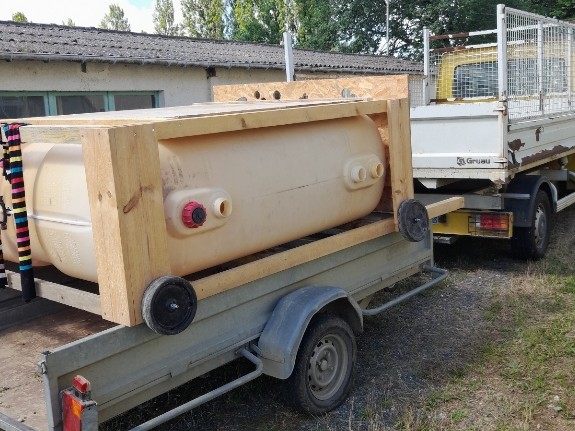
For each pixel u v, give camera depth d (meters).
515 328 4.85
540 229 6.59
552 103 6.90
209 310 2.99
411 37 28.42
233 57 12.91
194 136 2.92
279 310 3.36
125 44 11.39
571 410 3.64
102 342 2.54
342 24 28.30
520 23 6.07
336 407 3.72
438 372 4.18
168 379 2.84
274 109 3.32
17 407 2.85
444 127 5.96
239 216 3.06
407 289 5.79
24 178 3.12
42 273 3.70
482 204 6.29
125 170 2.52
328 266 3.72
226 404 3.80
